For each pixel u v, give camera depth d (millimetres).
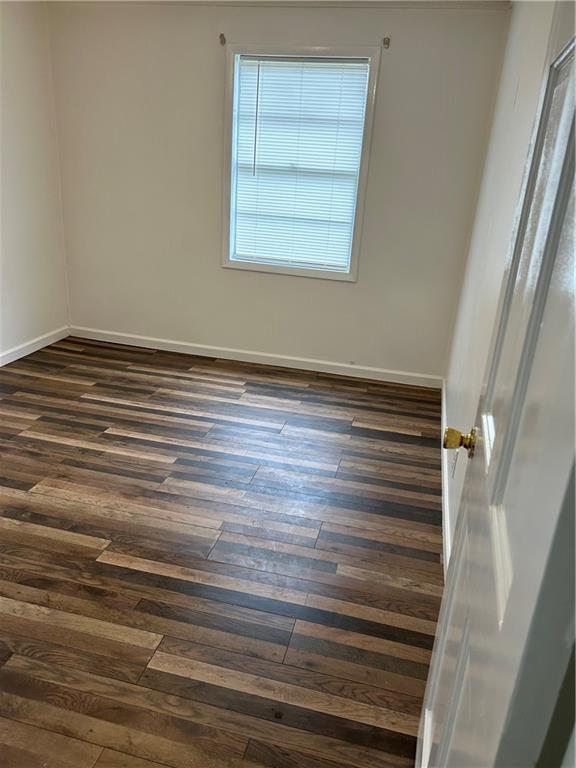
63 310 4574
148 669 1734
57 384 3740
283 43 3586
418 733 1517
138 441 3070
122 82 3895
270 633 1893
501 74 3189
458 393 2863
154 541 2291
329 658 1812
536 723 475
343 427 3377
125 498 2557
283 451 3057
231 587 2078
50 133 4098
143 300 4422
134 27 3752
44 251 4242
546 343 615
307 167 3850
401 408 3686
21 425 3164
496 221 2311
